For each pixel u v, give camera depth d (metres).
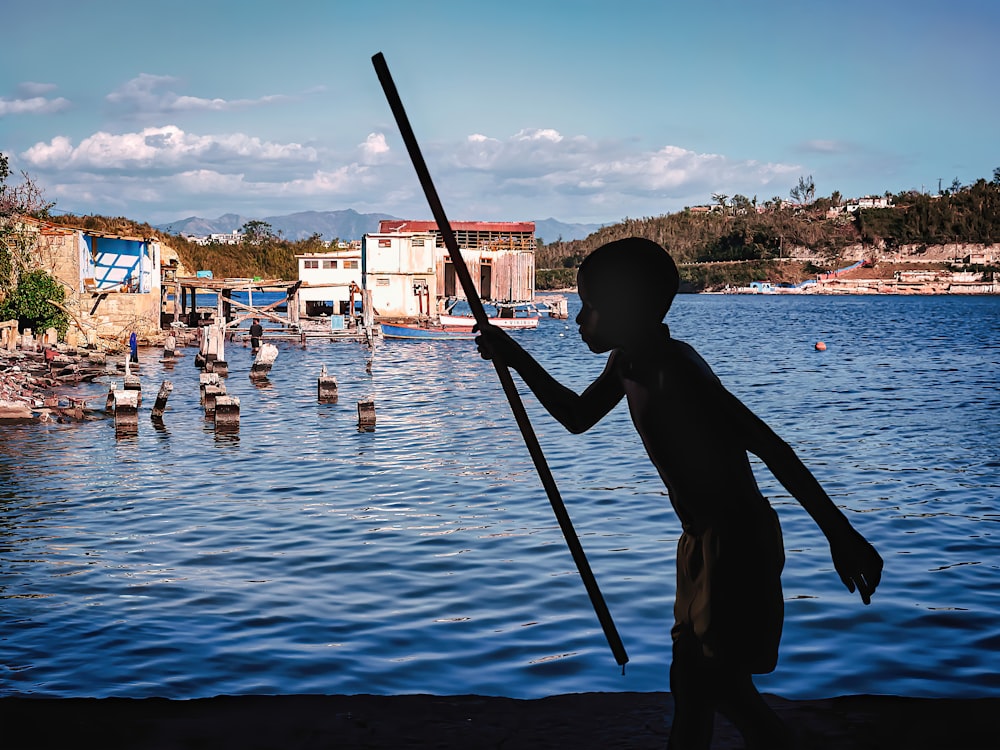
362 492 13.20
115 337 45.22
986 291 195.12
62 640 6.82
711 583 2.63
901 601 7.23
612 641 2.87
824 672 5.74
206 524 11.22
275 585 8.39
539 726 3.59
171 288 60.59
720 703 2.68
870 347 50.28
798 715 3.65
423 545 9.83
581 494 12.42
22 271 36.97
